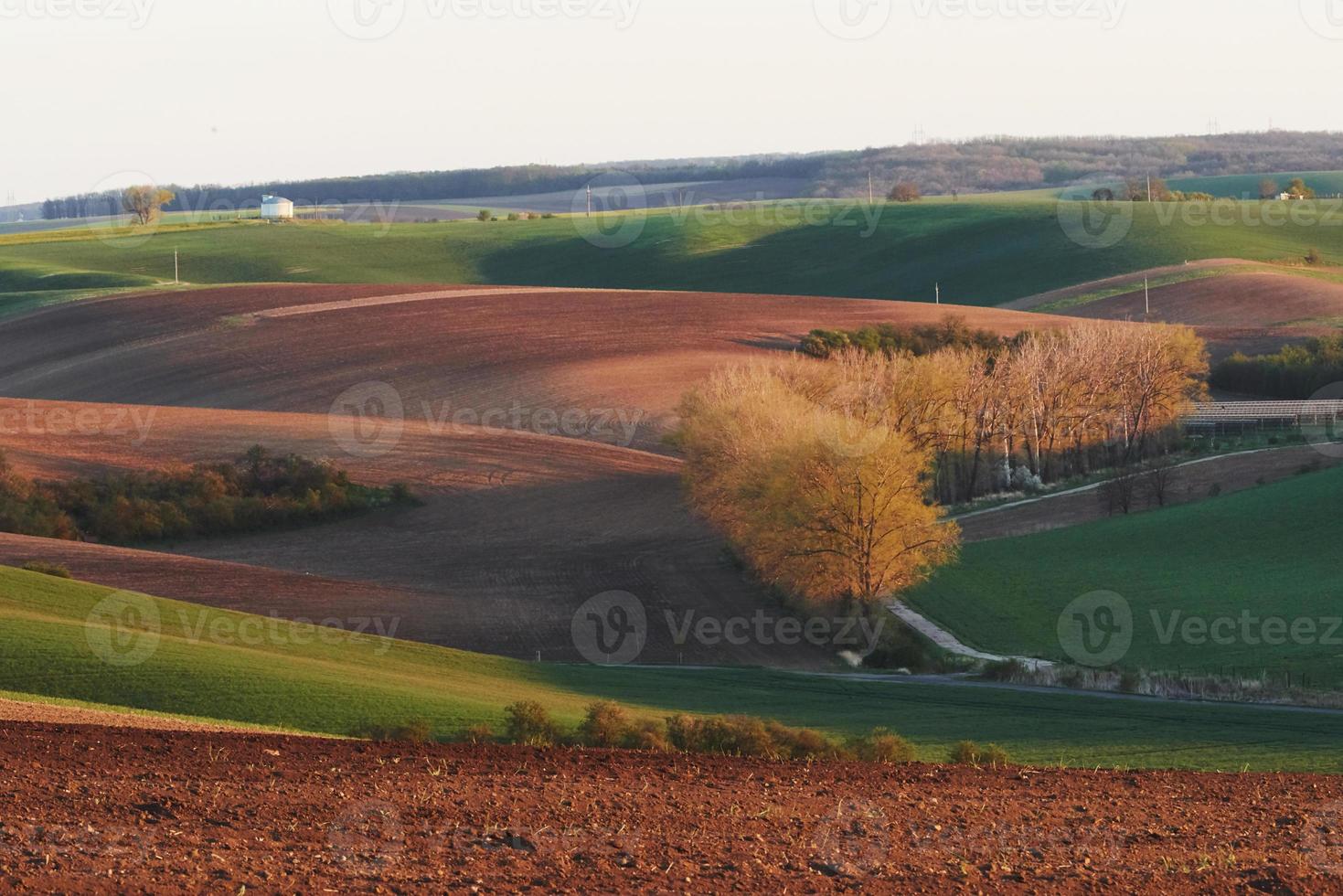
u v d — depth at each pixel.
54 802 14.94
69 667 34.44
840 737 32.72
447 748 20.70
